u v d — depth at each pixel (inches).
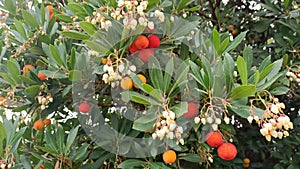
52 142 19.4
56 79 20.5
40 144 22.2
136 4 16.5
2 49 22.9
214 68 16.6
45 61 20.4
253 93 15.2
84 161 22.3
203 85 16.1
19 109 20.9
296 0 27.0
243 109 15.8
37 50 22.0
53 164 18.9
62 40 22.1
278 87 18.1
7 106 21.3
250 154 32.9
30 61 23.3
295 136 28.9
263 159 32.3
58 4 25.7
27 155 21.5
